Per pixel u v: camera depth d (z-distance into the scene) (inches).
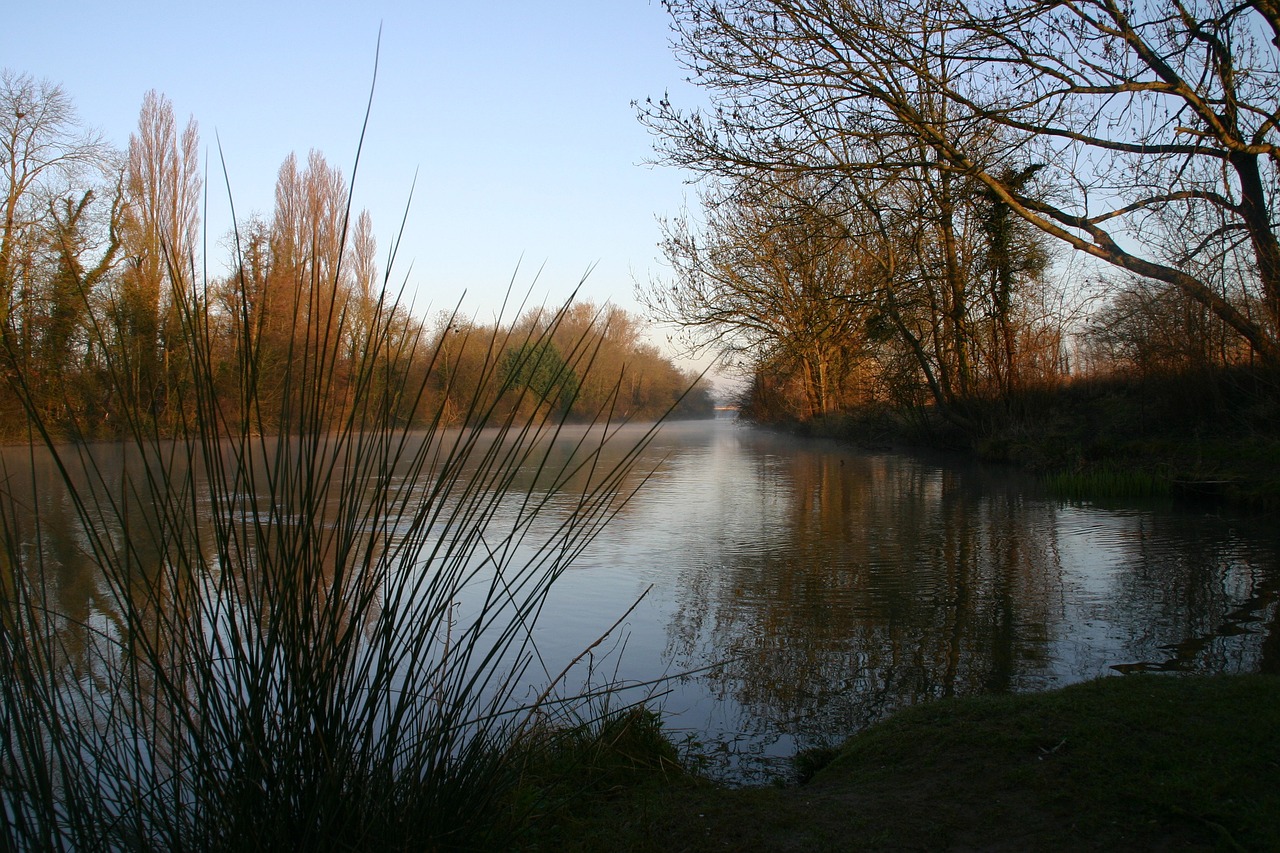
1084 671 184.9
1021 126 485.7
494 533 359.9
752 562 314.7
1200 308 548.1
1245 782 103.5
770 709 166.1
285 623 87.4
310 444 88.1
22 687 85.7
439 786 100.9
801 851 100.0
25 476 561.0
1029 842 98.2
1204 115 442.6
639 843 103.3
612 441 1336.1
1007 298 737.6
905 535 375.6
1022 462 689.0
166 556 86.9
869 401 1042.1
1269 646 198.5
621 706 162.9
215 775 87.0
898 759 127.1
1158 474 495.8
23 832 83.4
